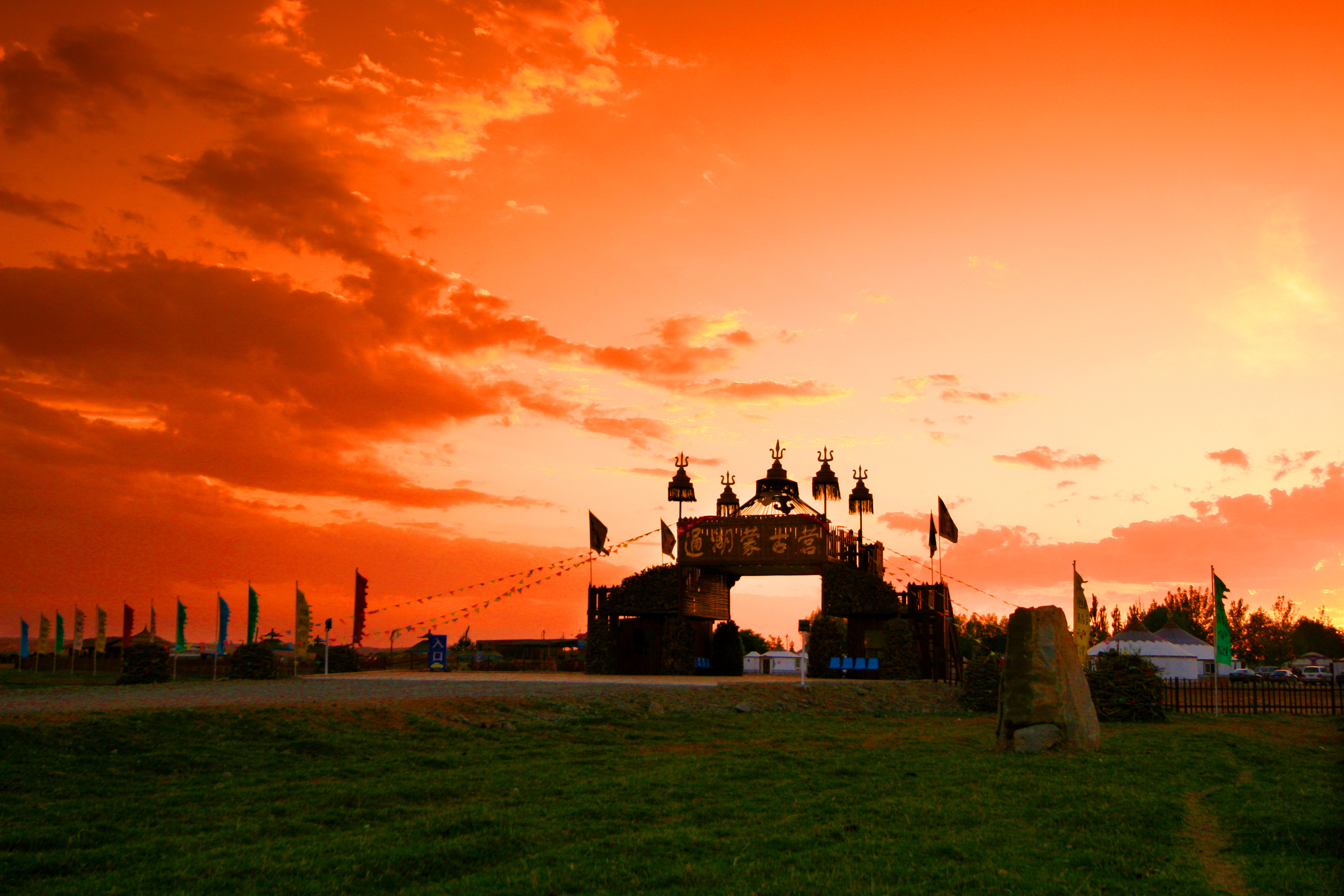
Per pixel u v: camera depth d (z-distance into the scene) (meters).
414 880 13.02
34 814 16.25
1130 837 15.52
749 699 38.94
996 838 15.37
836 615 56.16
